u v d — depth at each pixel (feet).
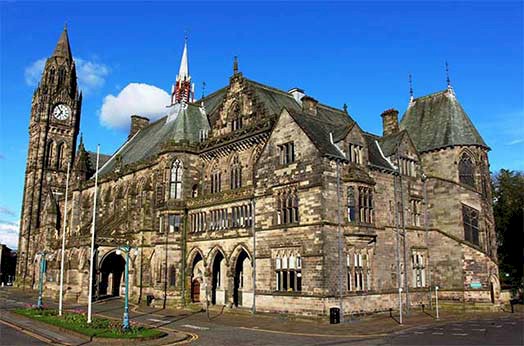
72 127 399.65
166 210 206.69
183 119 233.76
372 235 160.86
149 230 225.97
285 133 167.32
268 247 164.96
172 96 355.77
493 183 281.54
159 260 203.51
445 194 198.18
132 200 244.22
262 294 163.63
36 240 364.99
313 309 145.69
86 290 221.25
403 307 174.70
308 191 154.71
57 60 406.21
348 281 154.30
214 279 199.52
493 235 208.44
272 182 168.35
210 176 214.69
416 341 101.81
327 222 149.48
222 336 112.68
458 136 209.26
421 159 217.36
